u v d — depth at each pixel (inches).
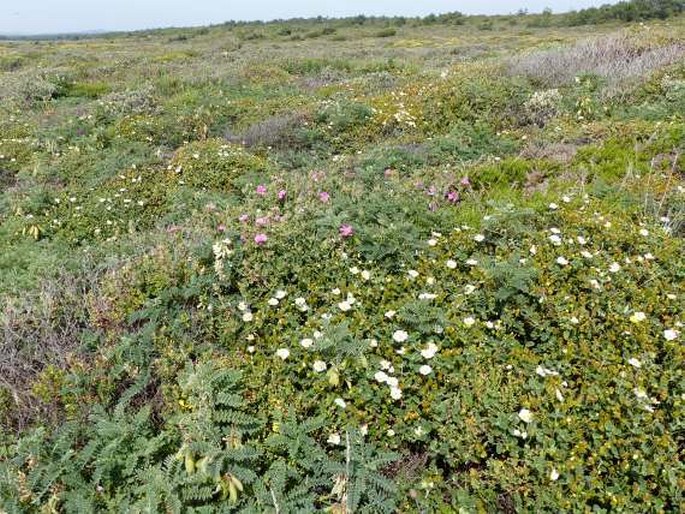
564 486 116.0
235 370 138.9
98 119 466.3
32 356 164.2
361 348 139.6
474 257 182.1
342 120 391.9
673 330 145.2
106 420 132.9
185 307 171.6
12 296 202.5
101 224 279.0
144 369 151.9
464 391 133.3
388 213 201.0
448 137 331.0
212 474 113.8
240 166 325.7
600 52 474.3
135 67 839.7
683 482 110.6
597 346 144.2
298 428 125.5
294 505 112.6
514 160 272.1
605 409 126.9
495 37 1665.8
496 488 120.3
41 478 120.9
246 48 1370.6
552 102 377.4
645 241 182.5
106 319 172.2
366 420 130.7
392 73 639.1
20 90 621.3
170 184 309.3
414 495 118.9
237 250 177.9
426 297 157.8
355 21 2714.1
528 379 138.2
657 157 263.6
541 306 156.7
